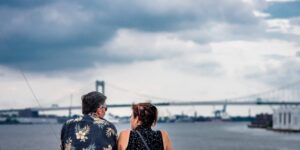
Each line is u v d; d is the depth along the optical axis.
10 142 67.25
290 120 146.12
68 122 4.43
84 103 4.47
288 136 118.00
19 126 197.38
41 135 100.31
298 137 113.12
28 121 141.88
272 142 90.38
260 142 89.44
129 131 4.45
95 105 4.45
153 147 4.42
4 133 118.31
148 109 4.50
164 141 4.48
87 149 4.27
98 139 4.31
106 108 4.53
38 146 58.41
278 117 153.12
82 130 4.34
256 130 166.62
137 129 4.49
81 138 4.31
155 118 4.54
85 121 4.38
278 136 117.81
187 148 69.50
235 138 104.31
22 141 71.44
